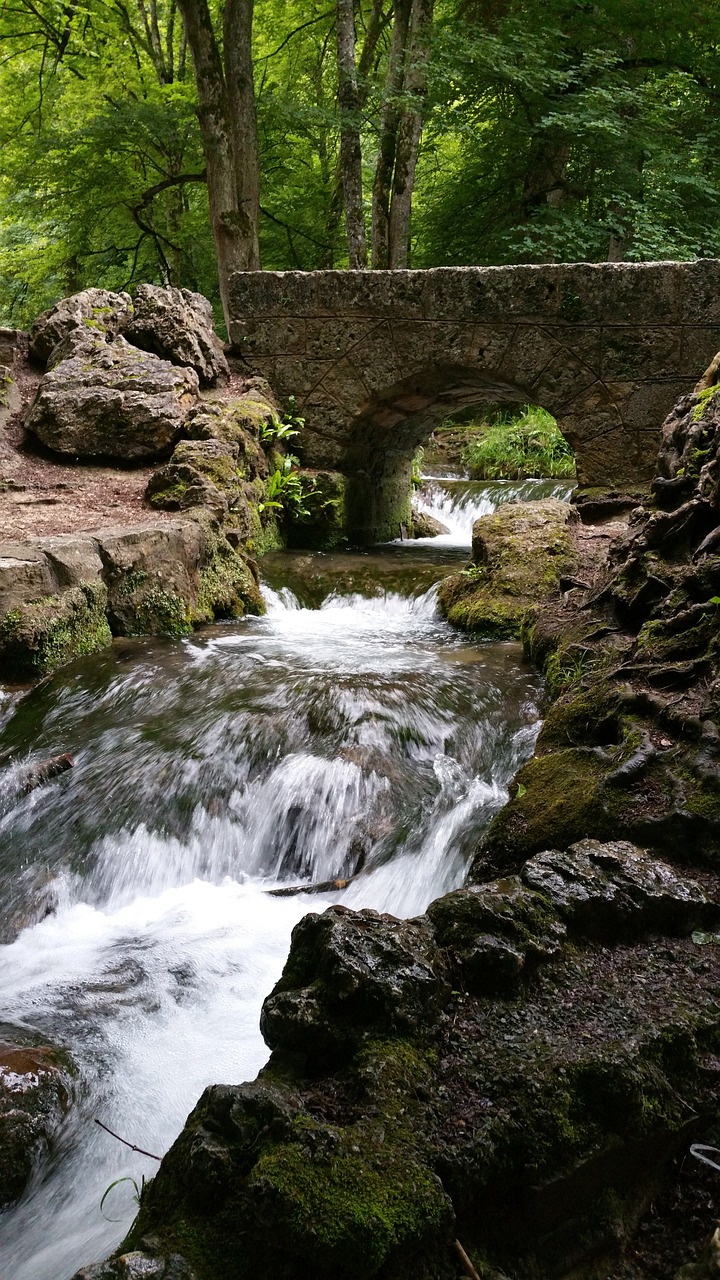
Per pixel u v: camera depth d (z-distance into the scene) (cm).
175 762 491
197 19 1274
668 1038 231
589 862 283
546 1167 205
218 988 361
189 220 1838
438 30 1373
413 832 439
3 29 1673
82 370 959
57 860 452
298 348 1024
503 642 644
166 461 912
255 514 863
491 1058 222
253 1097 207
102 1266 183
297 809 463
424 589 788
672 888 278
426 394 1058
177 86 1605
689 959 262
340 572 838
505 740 491
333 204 1920
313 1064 228
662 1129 220
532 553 712
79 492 832
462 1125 206
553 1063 219
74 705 552
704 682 361
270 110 1448
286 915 410
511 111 1530
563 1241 209
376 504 1130
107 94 1653
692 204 1427
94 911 434
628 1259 211
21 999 355
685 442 562
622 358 952
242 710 525
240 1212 190
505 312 967
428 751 496
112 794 478
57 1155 282
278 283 1015
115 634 643
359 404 1015
